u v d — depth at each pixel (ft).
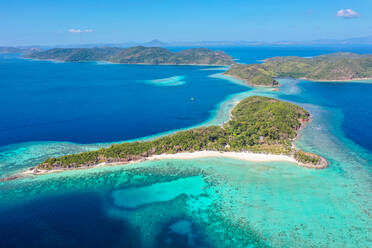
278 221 223.51
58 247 205.26
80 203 255.09
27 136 420.36
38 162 329.72
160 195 265.13
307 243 200.85
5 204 251.80
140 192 270.67
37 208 247.50
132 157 331.98
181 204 250.98
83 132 442.91
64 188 277.64
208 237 211.82
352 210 235.61
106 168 315.17
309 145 381.40
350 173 299.79
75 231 220.84
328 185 274.98
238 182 282.77
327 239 203.92
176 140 364.38
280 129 409.08
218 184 279.69
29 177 295.89
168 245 205.87
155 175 300.61
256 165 318.04
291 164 319.27
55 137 417.49
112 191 272.92
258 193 262.47
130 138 417.08
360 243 200.23
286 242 202.49
